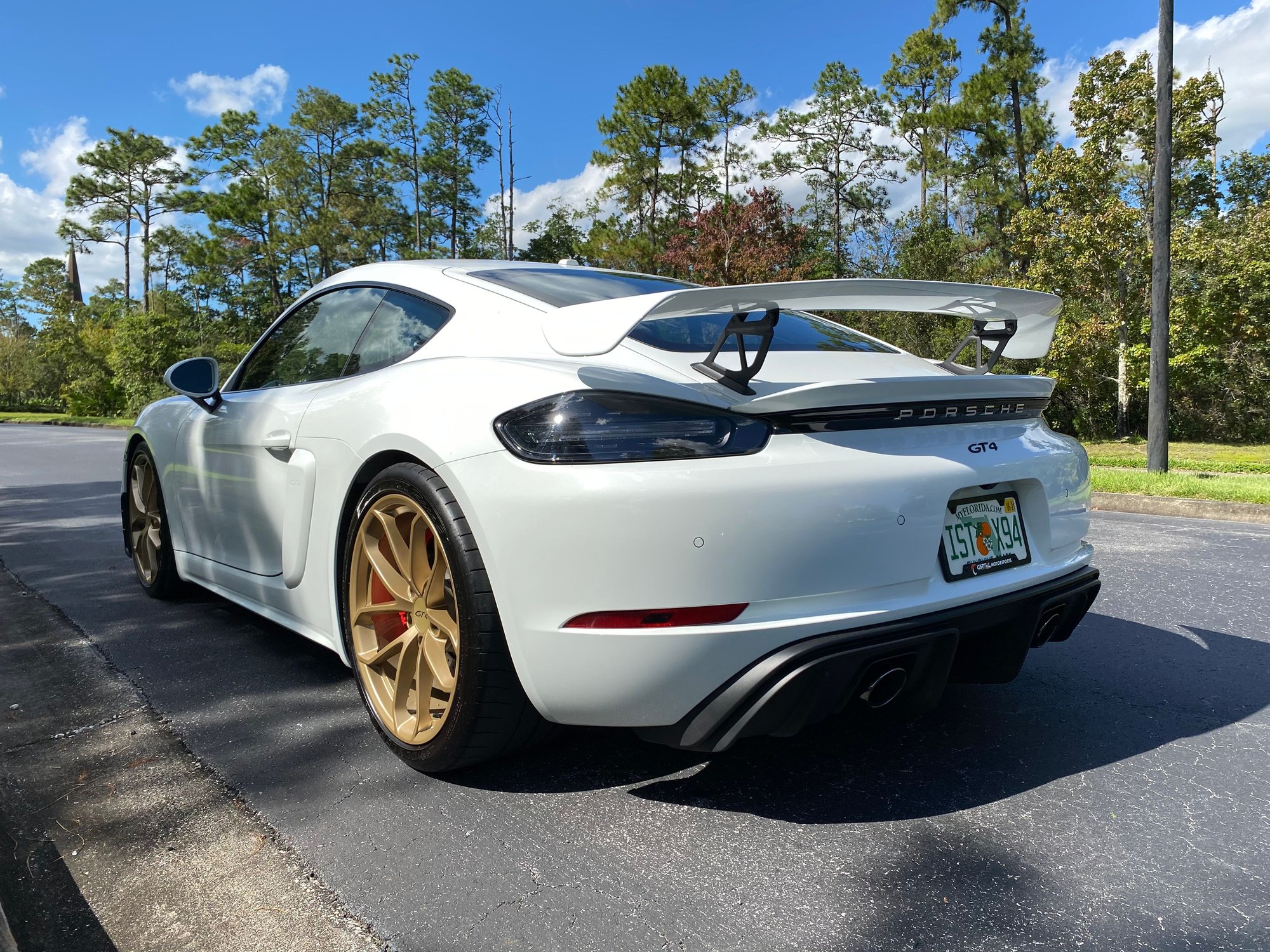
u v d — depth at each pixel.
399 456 2.14
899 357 2.52
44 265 84.06
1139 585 4.20
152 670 2.91
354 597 2.28
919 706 2.01
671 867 1.71
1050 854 1.75
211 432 3.09
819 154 43.50
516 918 1.54
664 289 2.71
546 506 1.74
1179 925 1.51
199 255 52.00
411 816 1.91
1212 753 2.25
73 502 7.75
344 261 54.50
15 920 1.55
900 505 1.84
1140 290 19.78
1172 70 9.35
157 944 1.48
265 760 2.21
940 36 36.44
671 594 1.69
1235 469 10.51
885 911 1.56
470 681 1.90
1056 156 20.12
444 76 52.00
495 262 2.83
